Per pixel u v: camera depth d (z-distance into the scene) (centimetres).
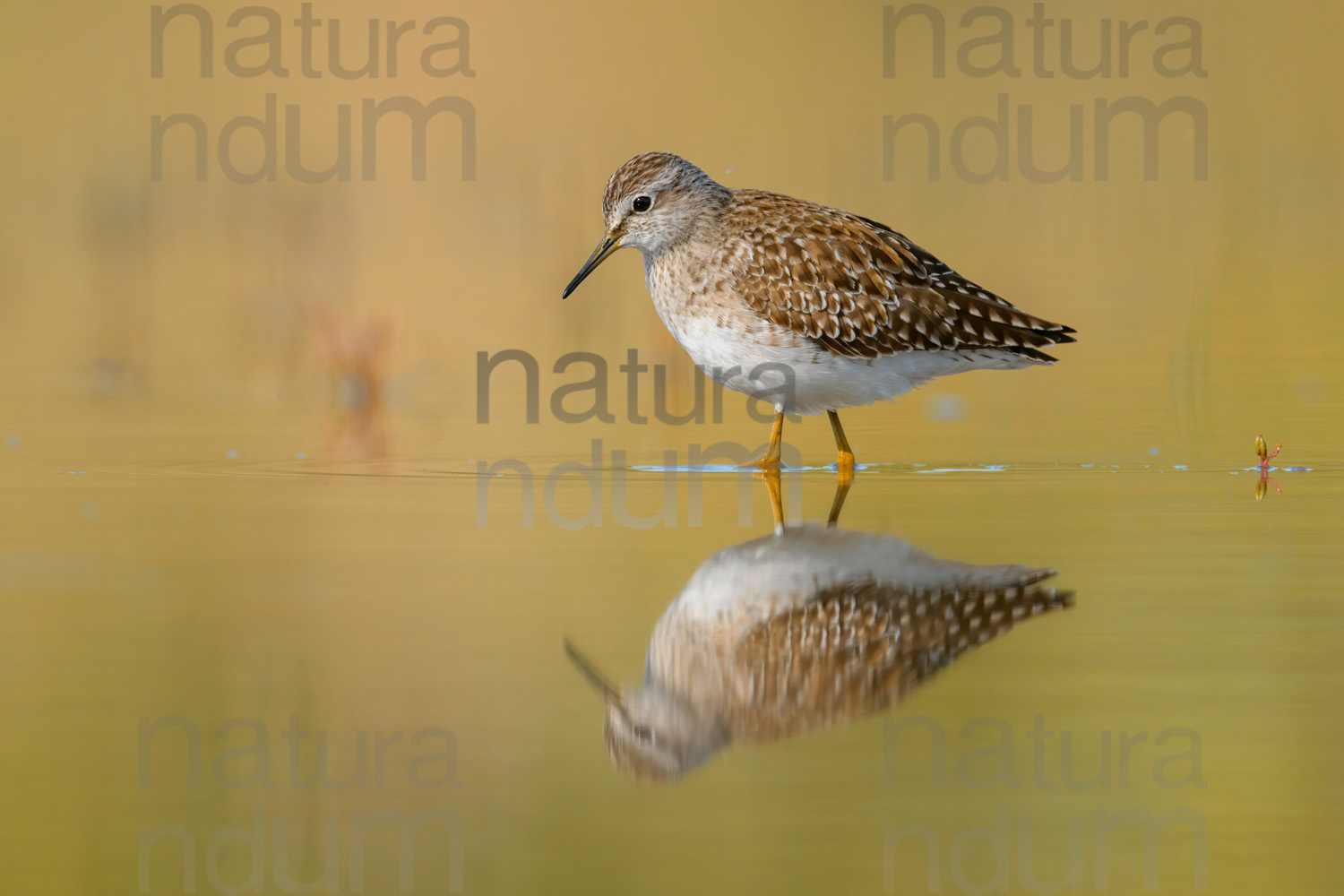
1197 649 845
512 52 3403
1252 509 1153
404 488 1262
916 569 988
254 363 1905
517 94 3291
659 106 3303
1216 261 2544
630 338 2033
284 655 847
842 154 3112
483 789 704
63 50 3275
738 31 3700
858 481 1286
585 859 643
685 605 923
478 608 923
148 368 1869
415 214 2827
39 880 638
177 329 2111
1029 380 1786
